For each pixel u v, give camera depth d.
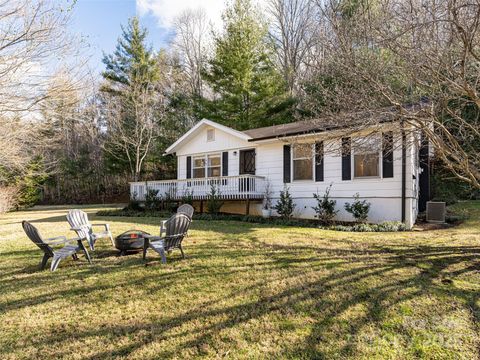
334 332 3.02
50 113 7.57
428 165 12.10
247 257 5.45
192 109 22.11
